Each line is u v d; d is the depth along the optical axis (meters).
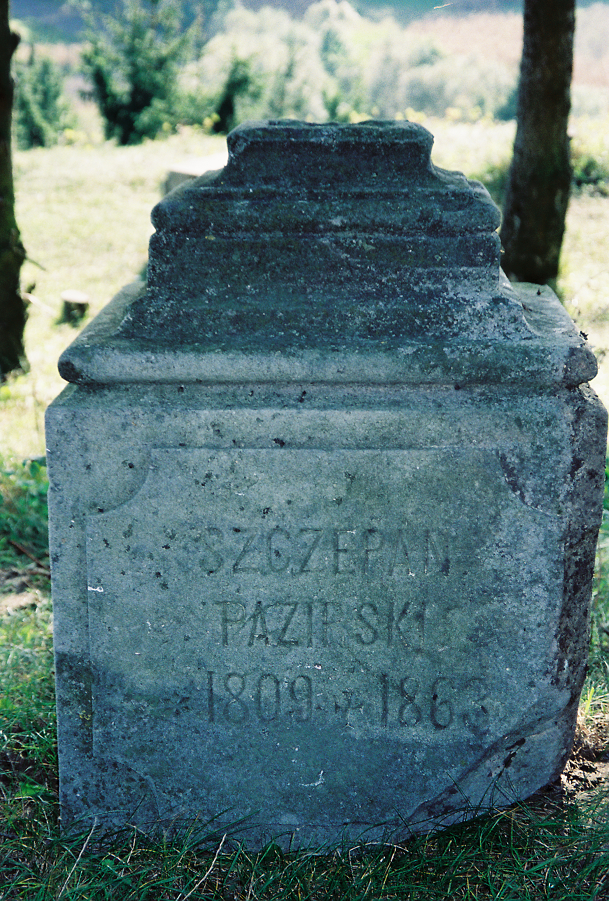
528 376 1.99
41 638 3.25
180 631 2.13
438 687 2.17
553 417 2.01
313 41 26.53
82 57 18.00
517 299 2.06
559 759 2.32
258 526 2.06
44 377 6.53
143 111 17.73
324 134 1.98
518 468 2.04
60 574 2.11
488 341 1.99
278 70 19.95
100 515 2.05
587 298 7.09
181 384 2.01
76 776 2.23
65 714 2.20
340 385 2.01
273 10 28.30
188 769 2.22
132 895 2.08
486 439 2.02
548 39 6.28
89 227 10.29
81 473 2.04
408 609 2.12
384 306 2.00
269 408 2.00
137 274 8.90
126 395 2.02
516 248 6.92
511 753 2.27
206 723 2.19
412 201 1.97
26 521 4.22
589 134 10.73
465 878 2.12
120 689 2.17
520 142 6.66
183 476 2.04
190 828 2.22
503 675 2.16
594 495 2.09
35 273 8.92
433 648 2.14
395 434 2.02
